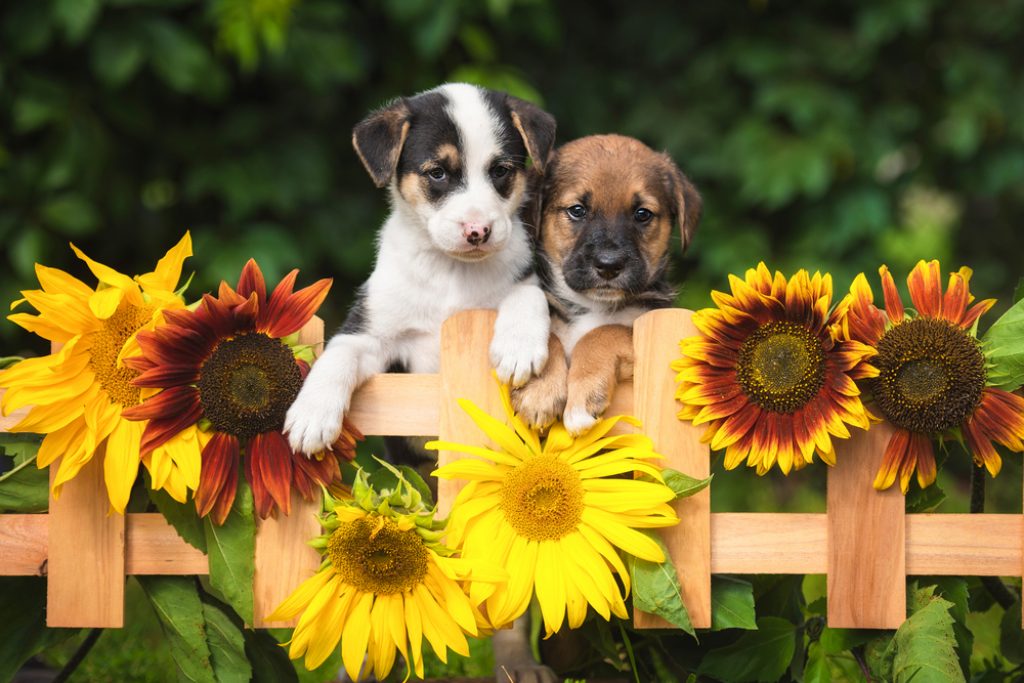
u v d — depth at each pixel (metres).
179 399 2.28
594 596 2.27
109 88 3.11
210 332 2.29
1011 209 4.30
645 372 2.32
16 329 3.07
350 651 2.27
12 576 2.37
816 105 3.43
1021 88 3.70
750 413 2.30
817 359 2.29
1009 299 4.13
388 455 2.59
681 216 2.64
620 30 3.65
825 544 2.33
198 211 3.29
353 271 3.32
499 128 2.62
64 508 2.32
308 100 3.29
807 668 2.36
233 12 3.05
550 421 2.33
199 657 2.33
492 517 2.30
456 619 2.27
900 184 3.77
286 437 2.30
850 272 3.54
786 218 3.66
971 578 2.40
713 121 3.57
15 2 3.02
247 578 2.30
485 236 2.51
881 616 2.32
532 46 3.56
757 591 2.44
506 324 2.34
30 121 3.02
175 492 2.28
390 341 2.55
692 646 2.41
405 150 2.61
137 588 3.06
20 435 2.35
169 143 3.20
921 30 3.62
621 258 2.54
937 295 2.33
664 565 2.29
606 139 2.67
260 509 2.29
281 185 3.22
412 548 2.27
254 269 2.31
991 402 2.31
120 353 2.29
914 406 2.29
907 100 3.73
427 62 3.35
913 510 2.37
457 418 2.33
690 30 3.60
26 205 3.06
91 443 2.28
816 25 3.56
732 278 2.30
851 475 2.32
